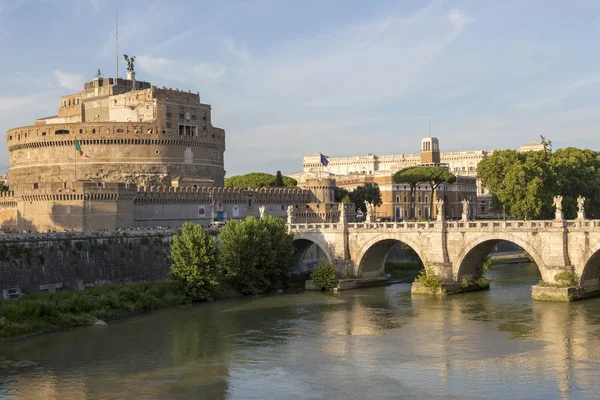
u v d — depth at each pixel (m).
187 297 118.00
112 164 183.88
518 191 158.50
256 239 128.25
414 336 89.25
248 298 122.44
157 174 187.88
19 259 108.44
